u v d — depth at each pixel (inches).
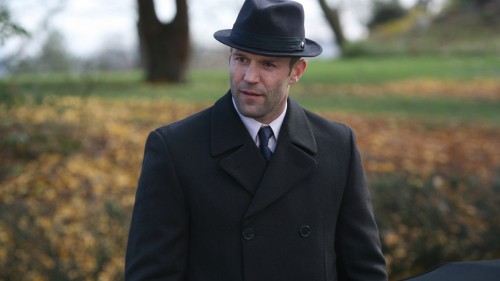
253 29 192.7
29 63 1261.1
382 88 1540.4
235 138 205.6
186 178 202.1
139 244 201.6
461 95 1427.2
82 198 661.9
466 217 470.6
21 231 474.6
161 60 1445.6
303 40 198.8
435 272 181.2
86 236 525.3
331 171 212.1
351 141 219.3
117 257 450.9
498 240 451.2
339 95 1397.6
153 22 1428.4
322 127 218.7
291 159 207.5
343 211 215.2
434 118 1098.1
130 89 1283.2
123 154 775.7
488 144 919.7
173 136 206.7
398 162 802.2
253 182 204.1
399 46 2620.6
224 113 208.8
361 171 218.7
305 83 1614.2
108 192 679.7
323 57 2687.0
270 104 198.4
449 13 3061.0
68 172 710.5
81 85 1220.5
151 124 920.3
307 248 205.3
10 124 775.7
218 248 201.2
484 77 1702.8
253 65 195.5
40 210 616.1
